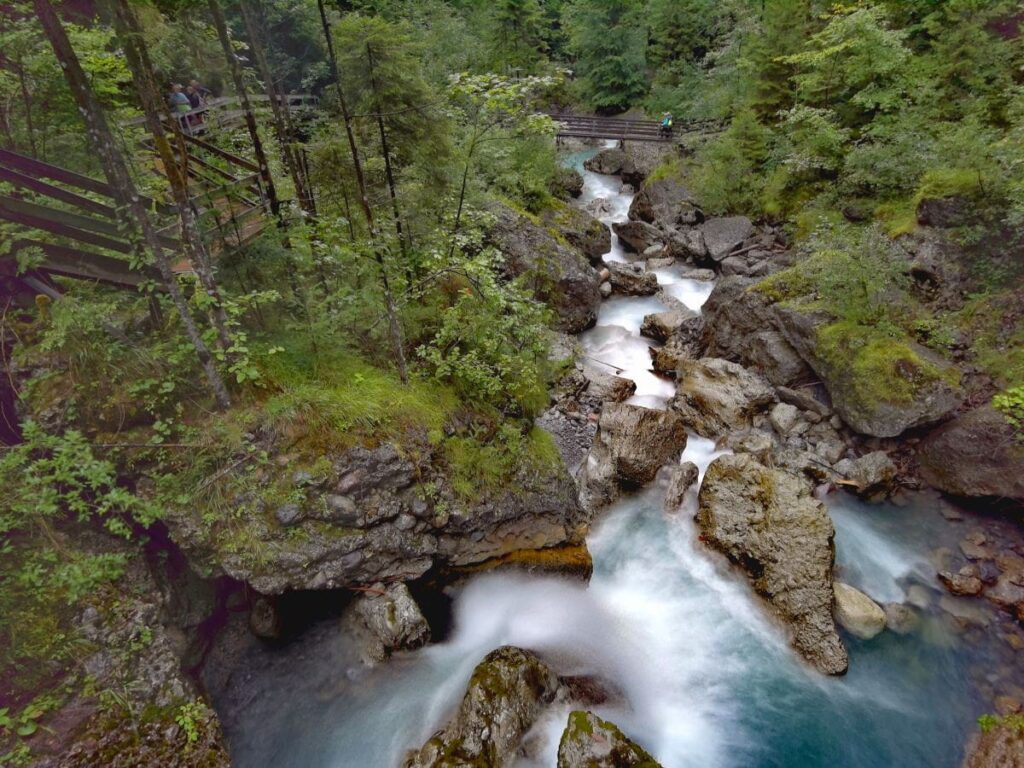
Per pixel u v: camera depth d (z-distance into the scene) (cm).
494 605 921
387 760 698
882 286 1284
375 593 810
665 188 2464
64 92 802
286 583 742
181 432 734
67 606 647
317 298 958
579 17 3609
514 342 1062
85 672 623
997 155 1262
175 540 720
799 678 848
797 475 1185
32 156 853
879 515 1127
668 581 1006
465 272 995
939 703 810
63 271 748
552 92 3641
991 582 962
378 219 1009
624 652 879
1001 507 1055
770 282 1530
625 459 1190
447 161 1051
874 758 748
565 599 959
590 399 1457
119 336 733
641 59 3422
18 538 657
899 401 1177
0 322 724
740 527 1031
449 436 898
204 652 760
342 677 780
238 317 848
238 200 923
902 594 969
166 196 888
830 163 1827
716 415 1368
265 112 1063
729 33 2841
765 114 2277
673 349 1681
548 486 992
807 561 941
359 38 839
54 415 695
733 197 2195
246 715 729
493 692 701
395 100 902
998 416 1077
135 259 677
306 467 754
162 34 612
